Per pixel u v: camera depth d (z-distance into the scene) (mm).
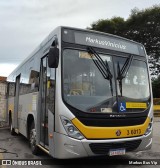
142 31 36938
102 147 6480
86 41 7180
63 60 6793
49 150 7031
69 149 6344
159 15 36344
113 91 7035
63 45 6891
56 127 6590
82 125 6406
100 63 7164
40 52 8703
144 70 7895
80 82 6816
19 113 11789
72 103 6527
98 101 6742
